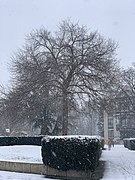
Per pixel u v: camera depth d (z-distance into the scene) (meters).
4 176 17.25
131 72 38.41
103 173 17.64
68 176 17.19
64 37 33.41
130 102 38.75
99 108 32.41
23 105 32.94
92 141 16.98
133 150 36.72
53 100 31.75
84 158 16.94
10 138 33.16
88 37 33.06
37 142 32.66
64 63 31.52
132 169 18.73
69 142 17.27
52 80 31.67
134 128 84.38
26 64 33.00
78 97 32.69
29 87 32.03
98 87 32.06
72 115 41.12
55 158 17.45
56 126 42.12
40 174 18.00
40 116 40.91
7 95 34.84
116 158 23.06
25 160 19.95
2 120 36.22
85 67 31.91
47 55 32.97
